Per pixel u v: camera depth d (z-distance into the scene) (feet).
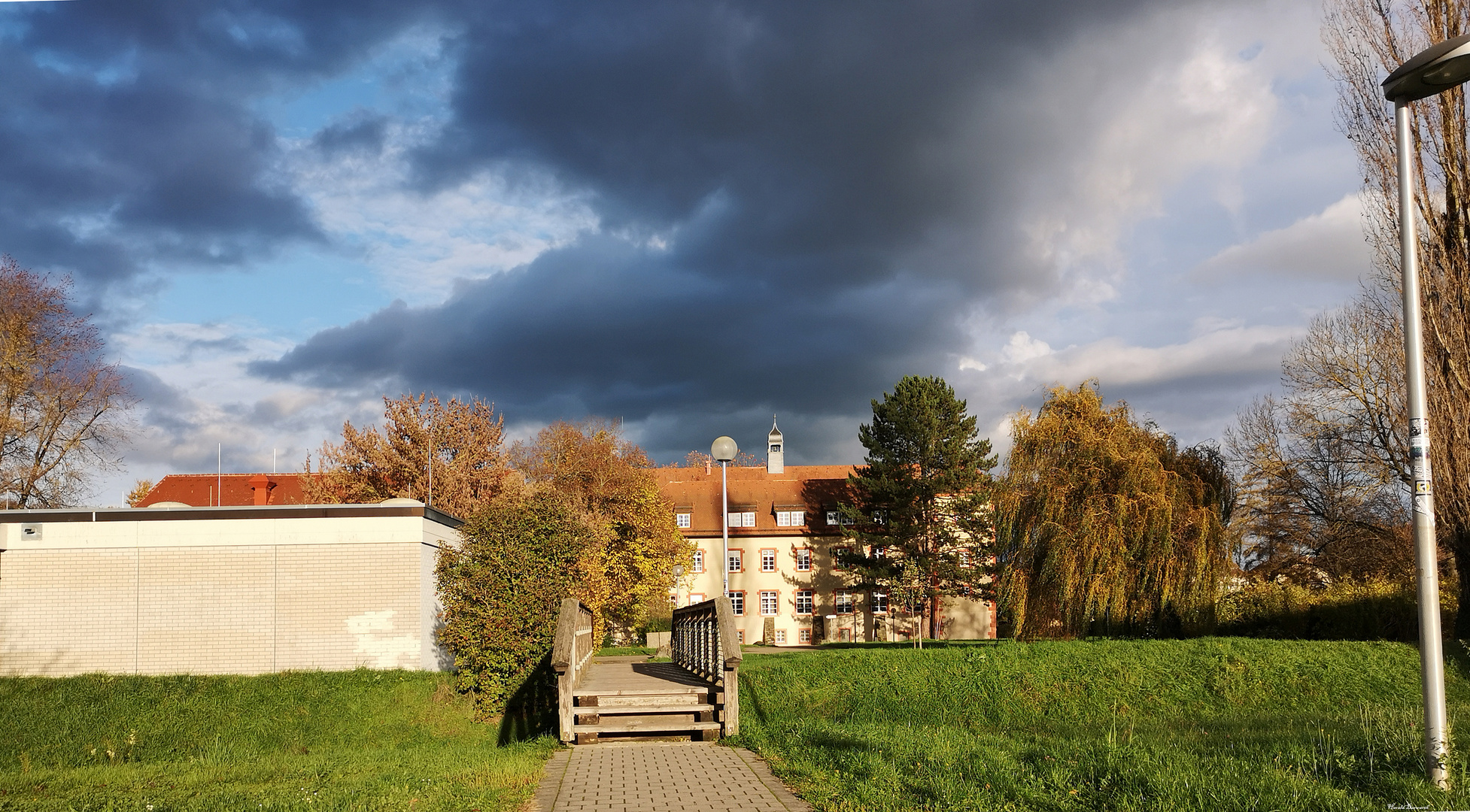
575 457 161.79
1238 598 105.91
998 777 28.07
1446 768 25.63
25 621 71.67
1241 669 78.13
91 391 123.13
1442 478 76.07
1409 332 26.61
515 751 40.34
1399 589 97.91
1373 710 52.16
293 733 60.95
